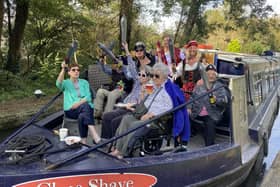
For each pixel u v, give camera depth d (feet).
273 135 34.35
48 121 19.25
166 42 20.86
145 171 13.88
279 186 18.37
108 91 20.76
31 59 62.08
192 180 15.31
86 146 14.69
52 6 54.65
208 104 18.08
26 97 44.19
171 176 14.51
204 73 18.43
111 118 17.51
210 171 16.12
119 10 67.41
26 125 16.24
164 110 15.89
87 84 18.44
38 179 12.73
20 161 13.48
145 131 15.33
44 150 14.24
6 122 34.94
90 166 13.41
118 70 21.47
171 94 16.15
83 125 17.19
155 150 16.06
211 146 17.30
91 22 65.87
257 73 28.76
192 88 19.83
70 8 60.08
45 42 62.44
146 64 20.07
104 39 72.49
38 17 59.77
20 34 54.80
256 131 22.52
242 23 98.12
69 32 64.23
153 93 16.31
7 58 56.24
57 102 42.60
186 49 20.12
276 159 21.98
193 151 16.22
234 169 17.60
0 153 14.02
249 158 19.52
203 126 18.98
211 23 95.04
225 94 17.92
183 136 16.43
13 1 55.36
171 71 20.25
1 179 12.49
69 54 17.62
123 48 21.79
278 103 45.37
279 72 53.62
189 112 18.56
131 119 15.71
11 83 46.73
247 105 23.02
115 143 15.79
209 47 27.61
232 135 18.07
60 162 13.25
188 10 80.94
